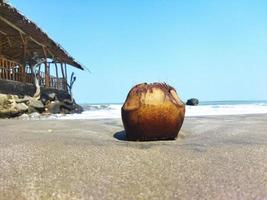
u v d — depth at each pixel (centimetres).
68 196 36
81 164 48
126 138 76
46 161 49
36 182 40
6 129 96
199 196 35
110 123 112
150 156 53
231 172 43
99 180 40
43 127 102
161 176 42
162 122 73
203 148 60
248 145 63
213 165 47
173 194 36
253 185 38
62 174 43
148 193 36
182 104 77
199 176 42
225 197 35
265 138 72
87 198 35
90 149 58
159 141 72
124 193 36
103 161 49
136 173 43
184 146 63
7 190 37
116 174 43
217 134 80
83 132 87
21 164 47
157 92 75
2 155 53
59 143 65
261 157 52
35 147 60
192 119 128
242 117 139
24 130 93
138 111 73
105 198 35
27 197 36
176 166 47
